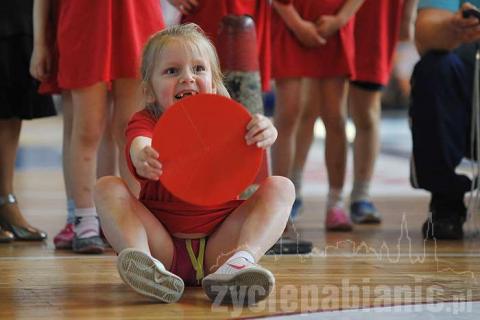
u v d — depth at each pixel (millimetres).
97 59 4188
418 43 4918
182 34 3240
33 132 17344
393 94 17672
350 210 5828
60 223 5711
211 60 3273
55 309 2840
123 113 4320
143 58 3303
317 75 5289
